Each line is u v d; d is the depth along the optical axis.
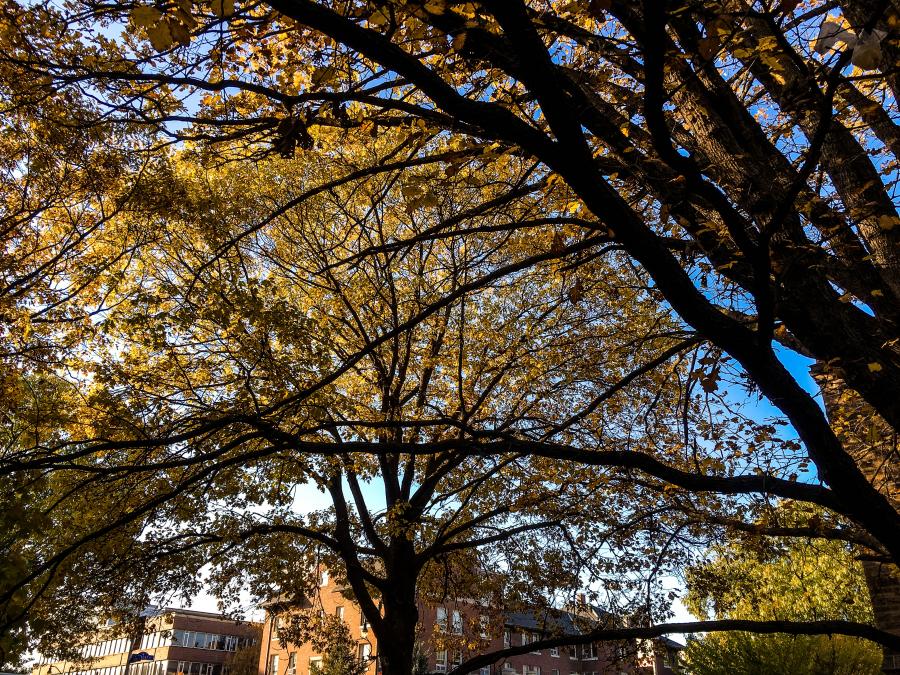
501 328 13.48
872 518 4.21
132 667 58.75
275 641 45.00
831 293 4.64
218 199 11.42
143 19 2.77
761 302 3.85
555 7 5.34
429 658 31.33
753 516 9.42
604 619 12.86
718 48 3.30
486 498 15.33
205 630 58.81
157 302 9.39
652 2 2.68
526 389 13.30
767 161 4.66
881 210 4.88
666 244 5.62
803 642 15.18
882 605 11.59
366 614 13.36
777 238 4.47
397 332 4.97
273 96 4.45
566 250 5.19
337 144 7.70
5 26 6.16
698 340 5.94
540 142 3.52
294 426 9.15
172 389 10.77
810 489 5.11
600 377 12.14
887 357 4.79
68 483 10.91
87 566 13.27
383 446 5.07
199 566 13.79
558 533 14.08
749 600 14.91
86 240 11.42
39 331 10.80
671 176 4.87
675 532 10.16
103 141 8.61
